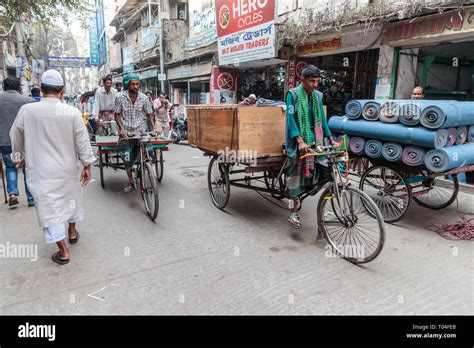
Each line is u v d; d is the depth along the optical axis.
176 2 18.06
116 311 2.61
